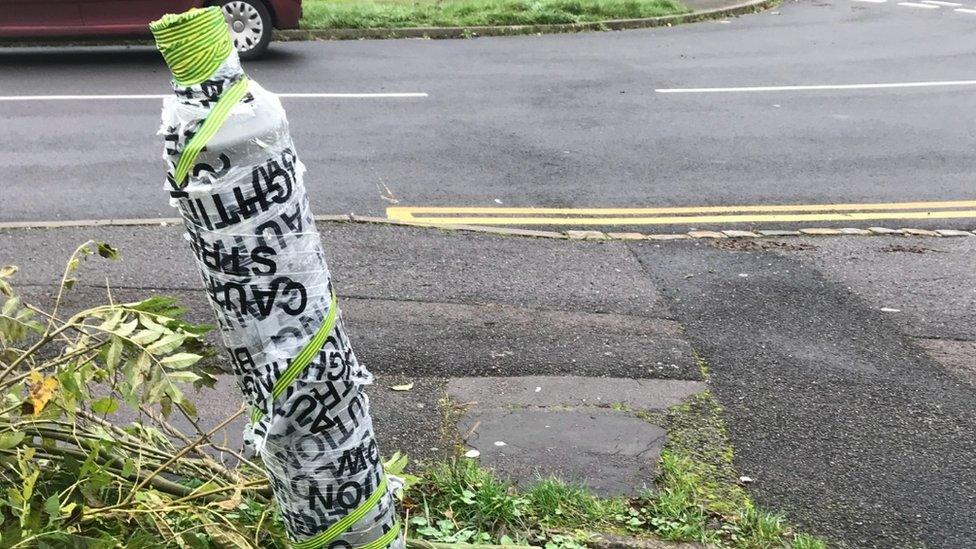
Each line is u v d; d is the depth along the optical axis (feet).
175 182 5.09
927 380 13.19
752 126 28.12
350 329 14.21
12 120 26.55
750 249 18.56
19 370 9.48
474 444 10.96
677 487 10.08
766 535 9.30
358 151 24.40
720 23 49.65
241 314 5.35
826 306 15.81
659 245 18.67
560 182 22.47
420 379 12.72
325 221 19.08
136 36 35.01
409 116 28.17
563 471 10.41
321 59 36.78
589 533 9.14
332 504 5.94
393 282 16.20
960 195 22.18
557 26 45.65
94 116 27.27
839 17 51.96
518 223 19.67
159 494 7.41
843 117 29.35
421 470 10.27
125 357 6.92
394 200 20.79
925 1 59.06
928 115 29.68
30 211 19.15
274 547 7.99
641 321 15.02
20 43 38.42
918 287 16.75
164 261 16.52
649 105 30.45
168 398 7.17
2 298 14.32
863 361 13.76
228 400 11.76
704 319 15.17
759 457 10.98
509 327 14.56
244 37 35.81
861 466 10.89
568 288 16.30
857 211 20.99
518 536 9.04
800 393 12.69
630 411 11.97
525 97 31.14
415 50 39.68
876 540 9.50
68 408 6.72
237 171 5.05
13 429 6.92
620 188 22.18
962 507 10.13
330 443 5.79
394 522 6.42
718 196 21.81
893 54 40.14
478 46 41.16
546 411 11.88
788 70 36.52
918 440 11.53
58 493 6.73
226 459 10.23
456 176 22.65
